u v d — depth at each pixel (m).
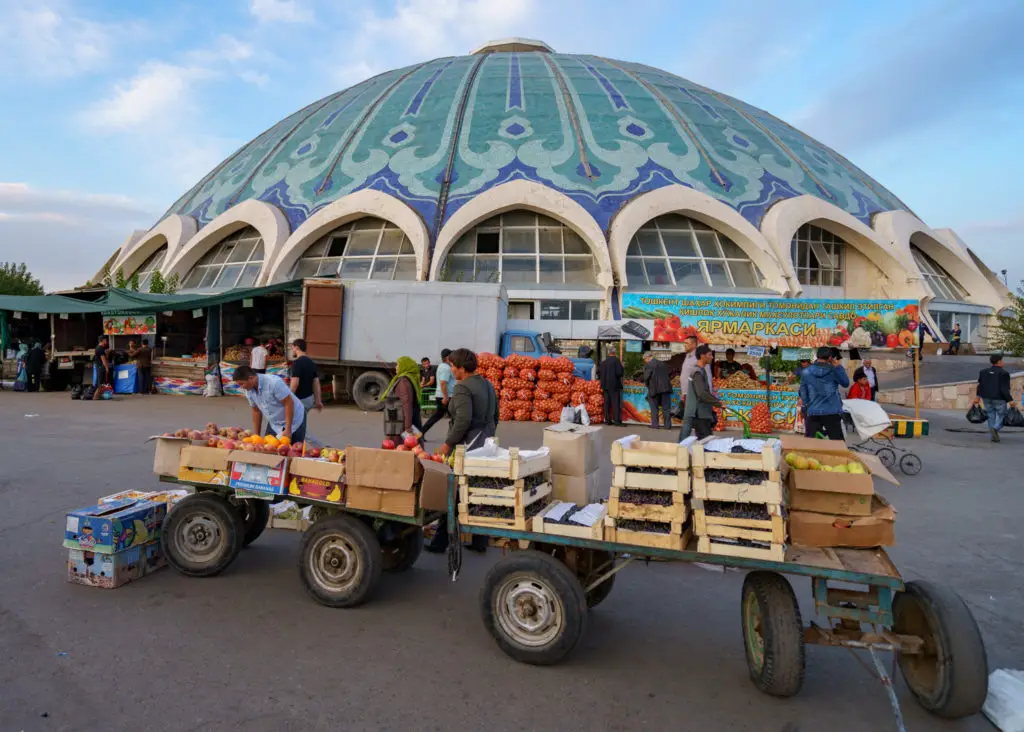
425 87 28.50
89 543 4.84
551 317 21.30
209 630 4.21
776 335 14.45
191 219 26.89
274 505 6.30
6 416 13.27
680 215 23.64
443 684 3.64
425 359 14.73
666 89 29.25
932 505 7.75
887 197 29.47
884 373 23.03
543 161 23.77
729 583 5.42
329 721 3.24
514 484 4.05
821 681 3.82
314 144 26.70
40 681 3.51
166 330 20.97
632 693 3.61
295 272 23.16
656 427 14.16
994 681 3.65
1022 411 15.00
